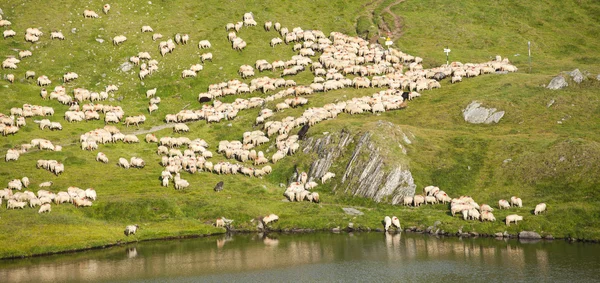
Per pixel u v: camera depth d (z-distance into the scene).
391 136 89.31
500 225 71.31
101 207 81.19
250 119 113.81
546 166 80.75
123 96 126.44
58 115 116.31
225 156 101.94
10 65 129.00
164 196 84.94
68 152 100.56
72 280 60.09
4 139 104.62
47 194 81.81
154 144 107.19
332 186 87.19
